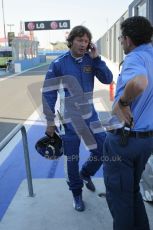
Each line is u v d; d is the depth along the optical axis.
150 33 2.68
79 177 3.92
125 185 2.81
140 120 2.67
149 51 2.67
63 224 3.70
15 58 32.44
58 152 3.85
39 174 5.25
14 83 20.38
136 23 2.66
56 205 4.08
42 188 4.53
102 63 3.71
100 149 3.85
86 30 3.56
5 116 10.18
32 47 41.19
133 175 2.84
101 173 4.92
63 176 5.12
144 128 2.68
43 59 48.81
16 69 30.55
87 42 3.57
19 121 9.38
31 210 3.99
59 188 4.52
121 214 2.85
